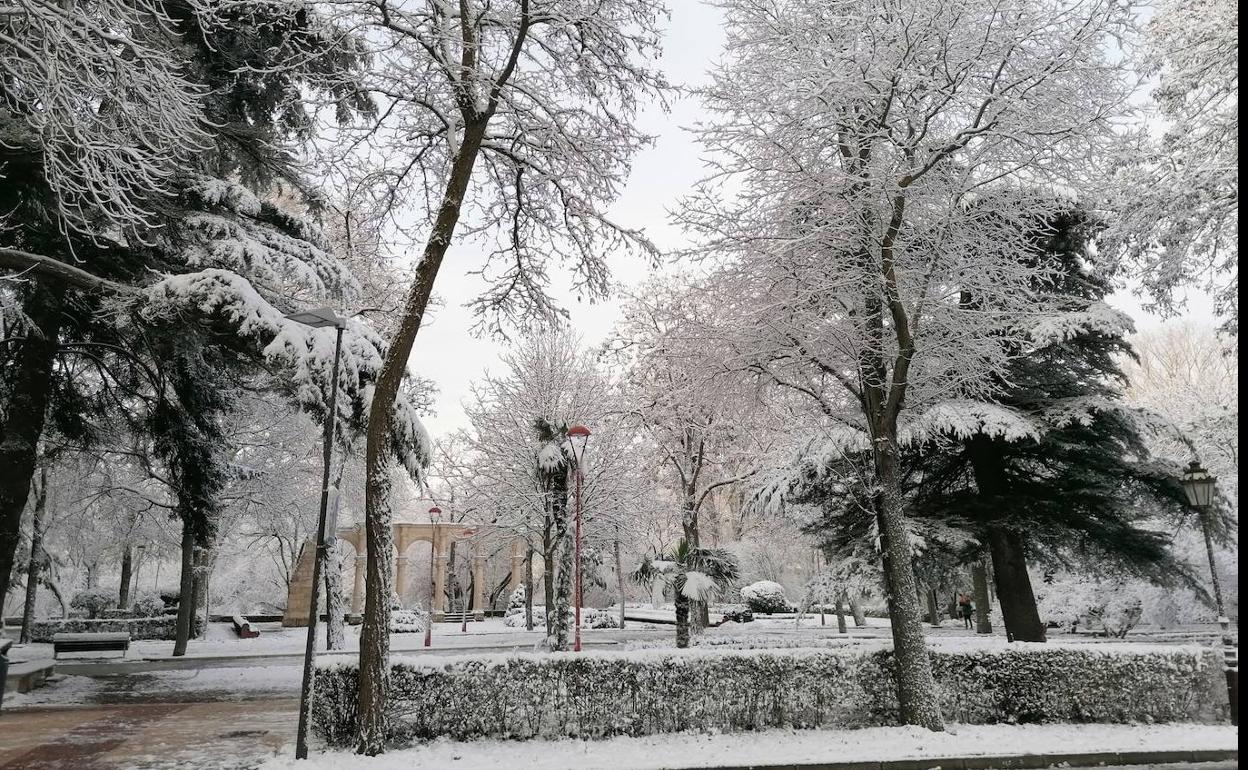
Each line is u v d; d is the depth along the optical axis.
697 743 9.16
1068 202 13.02
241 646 26.73
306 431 26.94
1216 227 14.34
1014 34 10.48
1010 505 16.45
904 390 11.12
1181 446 22.19
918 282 11.58
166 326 12.92
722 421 20.55
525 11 10.19
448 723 9.29
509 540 29.64
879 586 17.03
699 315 13.80
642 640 24.12
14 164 10.91
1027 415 16.12
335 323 9.51
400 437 12.42
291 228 15.29
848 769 8.12
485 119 10.33
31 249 12.77
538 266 13.38
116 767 7.96
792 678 10.12
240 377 16.83
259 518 32.88
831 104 10.86
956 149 10.80
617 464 23.78
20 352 13.91
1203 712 10.45
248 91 13.82
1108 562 18.11
